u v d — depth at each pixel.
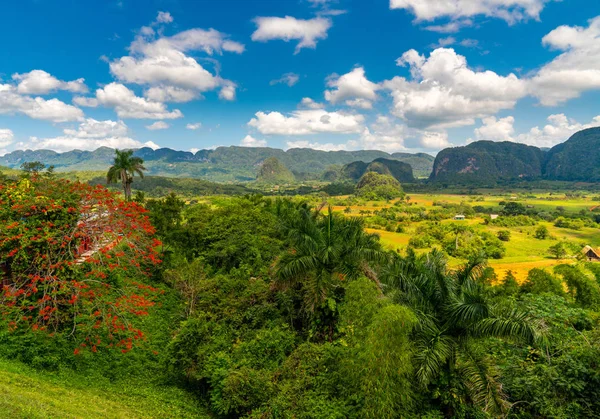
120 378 11.60
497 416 8.65
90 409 8.66
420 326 9.65
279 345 12.48
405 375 8.90
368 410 8.42
